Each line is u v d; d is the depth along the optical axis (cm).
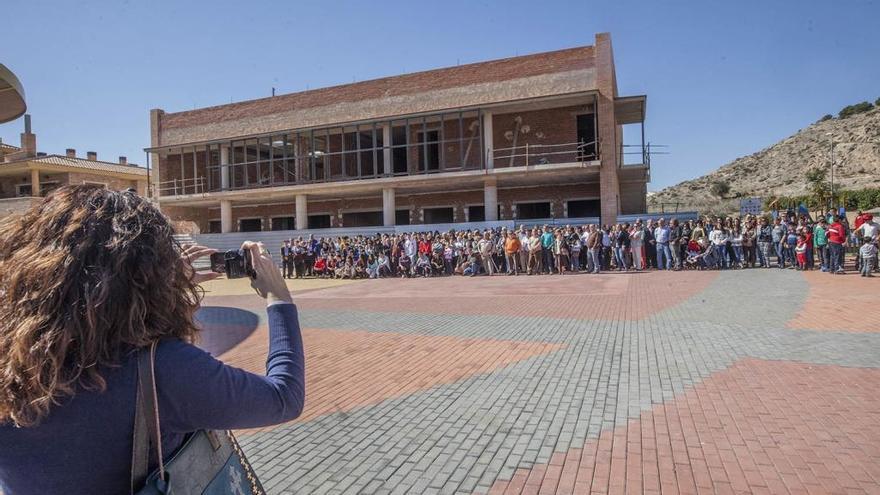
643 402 532
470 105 2559
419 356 749
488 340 828
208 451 129
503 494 364
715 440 436
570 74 2589
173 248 133
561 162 2662
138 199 135
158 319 123
